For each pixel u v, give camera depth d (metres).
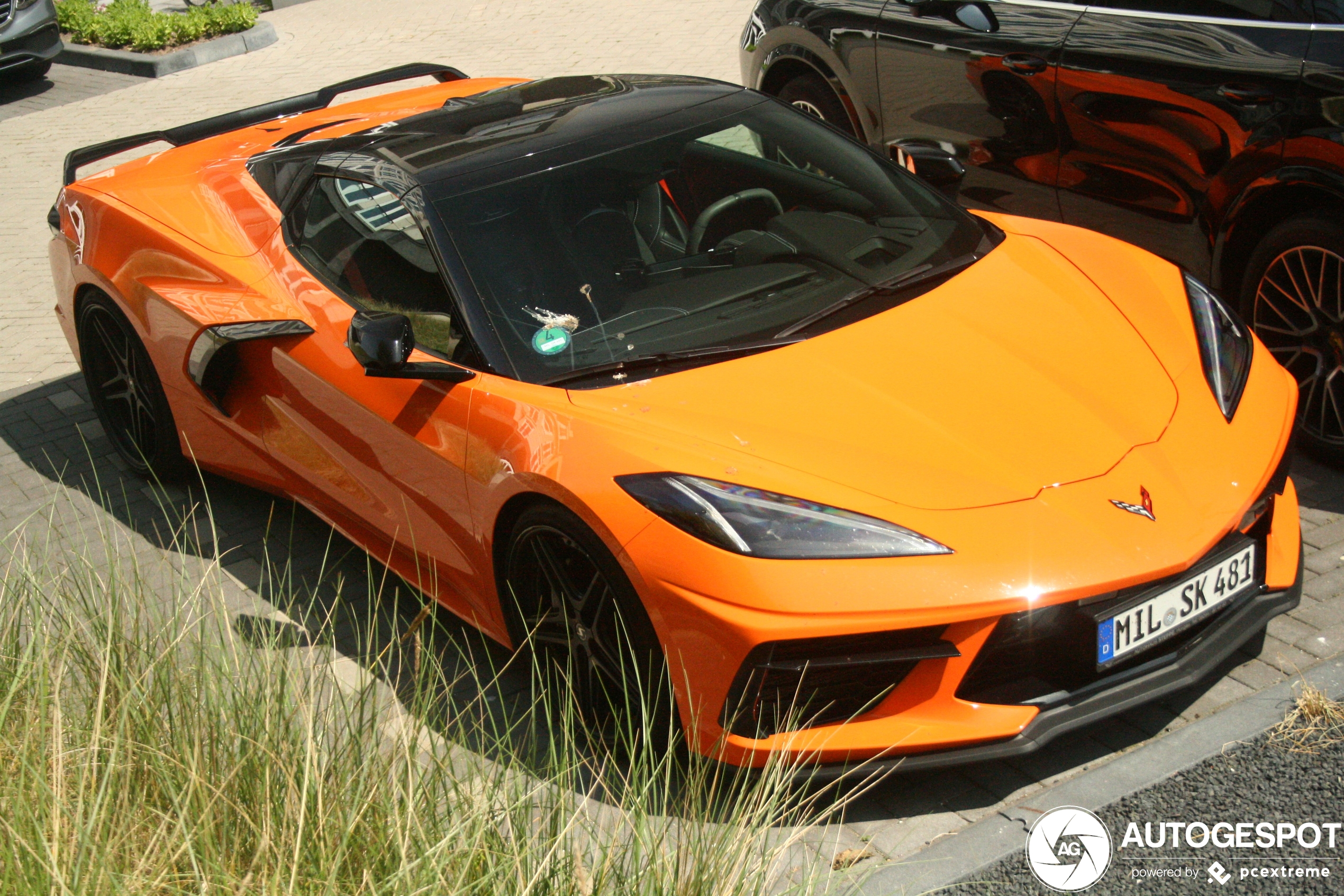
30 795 2.26
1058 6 4.71
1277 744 2.78
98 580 2.95
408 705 3.24
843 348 3.13
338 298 3.73
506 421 3.06
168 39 13.75
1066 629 2.61
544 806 2.37
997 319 3.26
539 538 2.99
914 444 2.81
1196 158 4.22
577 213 3.46
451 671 3.43
